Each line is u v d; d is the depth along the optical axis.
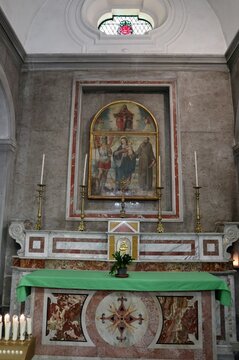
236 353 4.46
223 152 5.67
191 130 5.75
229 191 5.53
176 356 3.83
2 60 5.19
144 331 3.89
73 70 6.07
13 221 5.07
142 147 5.84
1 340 3.63
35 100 5.93
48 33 6.38
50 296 4.00
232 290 4.71
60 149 5.74
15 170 5.66
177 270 4.81
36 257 4.87
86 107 6.16
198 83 5.95
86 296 3.99
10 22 5.64
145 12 6.83
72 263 4.88
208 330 3.87
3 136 5.48
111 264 4.84
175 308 3.94
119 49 6.29
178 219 5.40
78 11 6.47
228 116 5.80
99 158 5.79
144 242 4.93
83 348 3.88
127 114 6.02
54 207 5.53
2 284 5.19
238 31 5.19
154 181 5.70
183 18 6.41
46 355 3.87
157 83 5.96
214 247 4.88
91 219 5.43
